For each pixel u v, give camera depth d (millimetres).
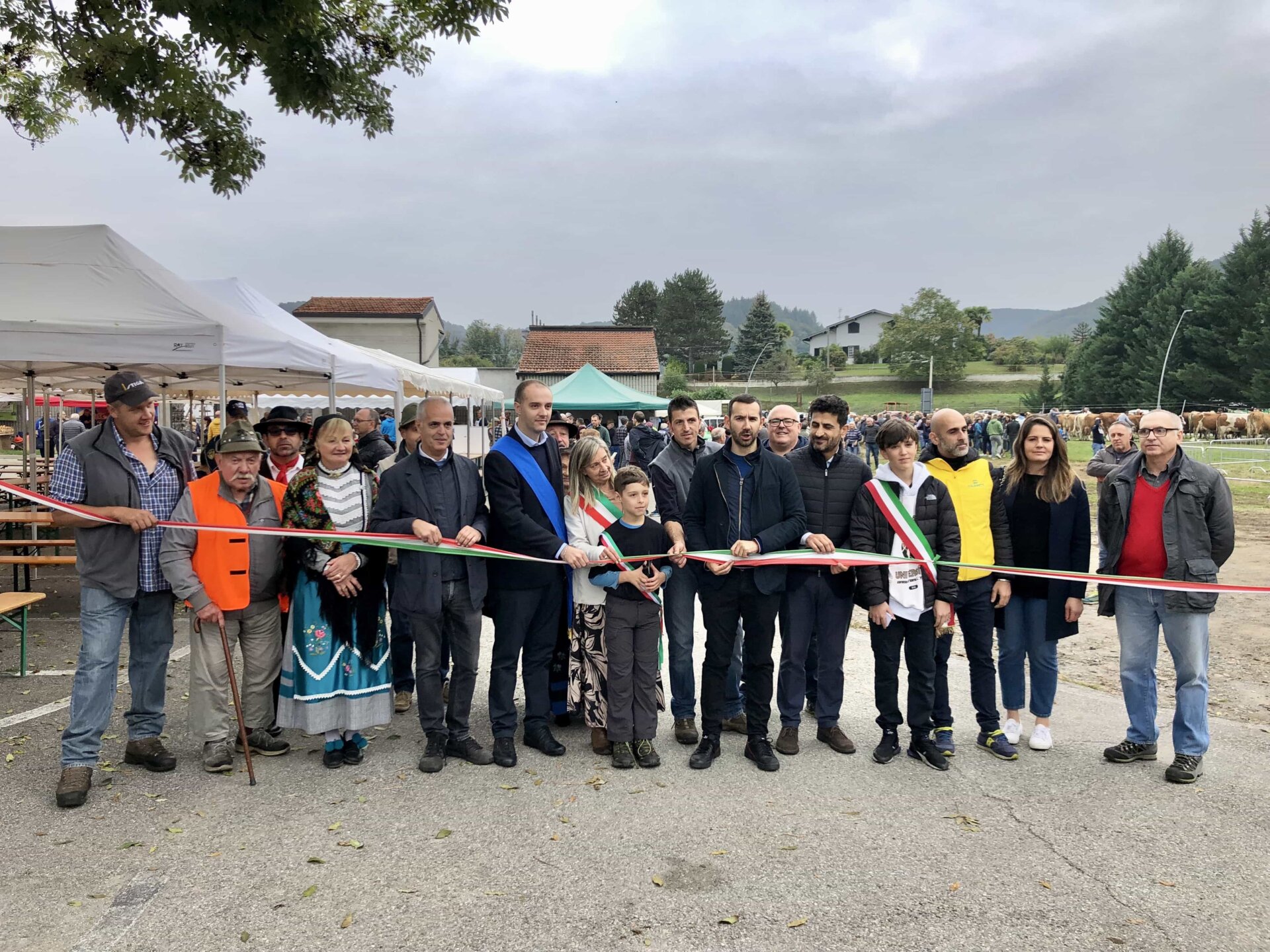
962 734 4652
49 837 3322
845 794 3838
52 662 5754
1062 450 4316
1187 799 3781
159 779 3916
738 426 4215
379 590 4113
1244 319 49969
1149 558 4109
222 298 9773
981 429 32031
